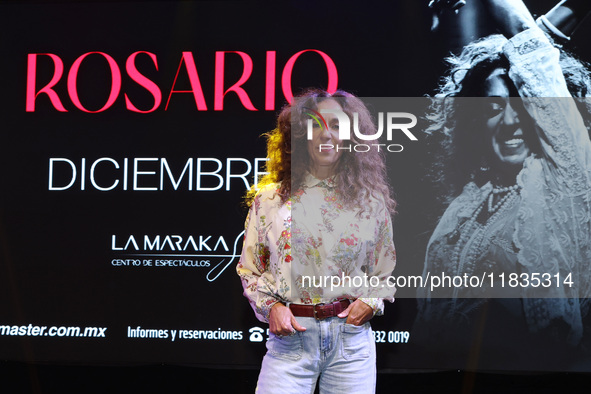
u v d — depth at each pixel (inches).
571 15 131.2
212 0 139.1
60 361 135.0
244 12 138.3
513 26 132.0
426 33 133.7
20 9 142.1
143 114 138.1
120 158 137.8
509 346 126.6
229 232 135.1
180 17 139.3
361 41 135.0
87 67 139.9
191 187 136.3
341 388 72.4
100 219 137.0
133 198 136.9
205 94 137.6
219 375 132.6
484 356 127.2
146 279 135.6
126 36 140.1
